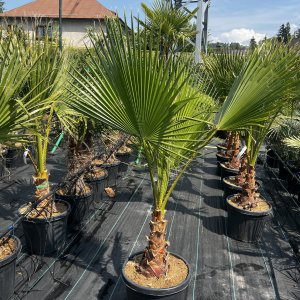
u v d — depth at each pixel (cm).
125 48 189
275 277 352
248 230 413
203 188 617
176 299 253
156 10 543
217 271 359
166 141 216
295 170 582
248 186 416
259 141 398
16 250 285
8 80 207
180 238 428
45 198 350
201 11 1003
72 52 391
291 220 498
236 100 242
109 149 575
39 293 312
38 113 280
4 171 623
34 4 2127
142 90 189
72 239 410
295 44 300
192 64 260
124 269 273
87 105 215
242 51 417
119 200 539
